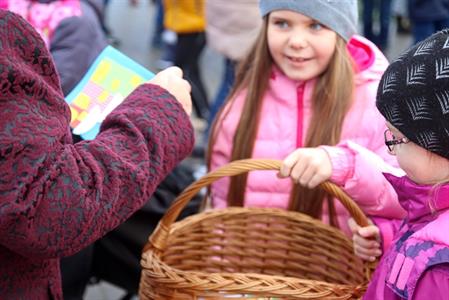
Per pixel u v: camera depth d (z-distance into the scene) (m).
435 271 1.28
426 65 1.31
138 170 1.24
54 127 1.19
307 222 1.91
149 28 8.21
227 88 4.11
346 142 1.76
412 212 1.40
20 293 1.28
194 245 1.92
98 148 1.24
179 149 1.33
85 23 2.56
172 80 1.39
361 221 1.68
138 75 1.82
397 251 1.41
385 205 1.72
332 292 1.55
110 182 1.22
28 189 1.13
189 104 1.41
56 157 1.18
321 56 2.01
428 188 1.35
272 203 2.08
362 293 1.59
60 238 1.17
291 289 1.53
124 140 1.27
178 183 2.27
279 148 2.07
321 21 1.97
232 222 1.95
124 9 9.31
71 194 1.17
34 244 1.17
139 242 2.22
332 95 2.01
